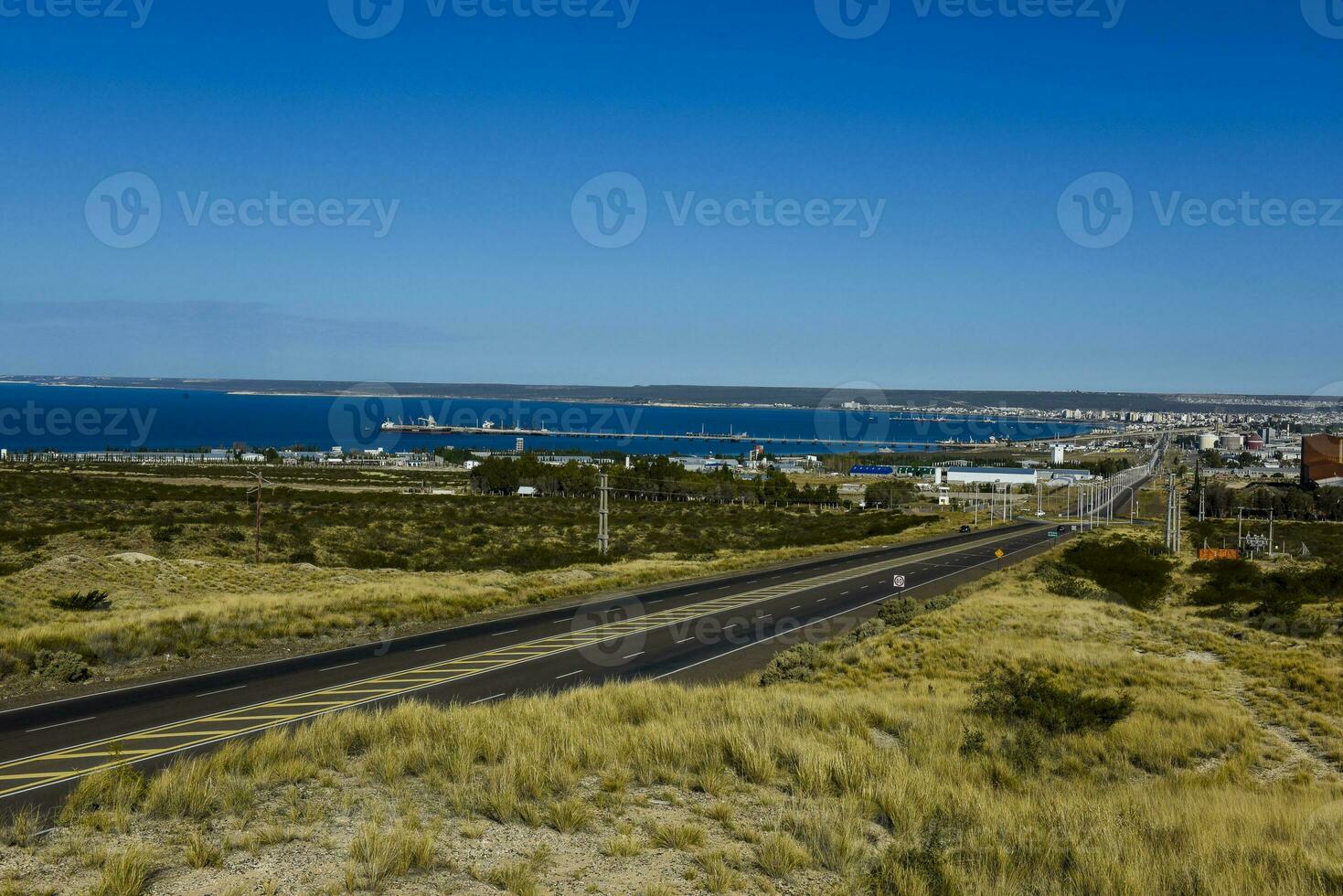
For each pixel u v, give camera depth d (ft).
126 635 94.73
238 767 44.96
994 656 93.40
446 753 47.62
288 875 32.40
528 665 93.30
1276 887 33.42
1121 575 178.60
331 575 167.32
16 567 159.94
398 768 44.91
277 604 120.98
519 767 44.70
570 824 38.55
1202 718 69.62
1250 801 47.96
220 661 92.38
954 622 116.06
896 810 41.81
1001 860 34.86
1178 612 147.23
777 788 46.03
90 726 62.85
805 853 35.91
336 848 35.09
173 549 196.24
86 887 30.73
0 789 46.26
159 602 129.39
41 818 39.37
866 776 46.83
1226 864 35.22
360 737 51.70
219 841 35.42
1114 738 62.13
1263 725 70.85
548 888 32.53
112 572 147.43
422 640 108.88
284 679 82.79
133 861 31.73
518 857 35.22
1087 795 48.44
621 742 51.29
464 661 94.63
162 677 83.71
